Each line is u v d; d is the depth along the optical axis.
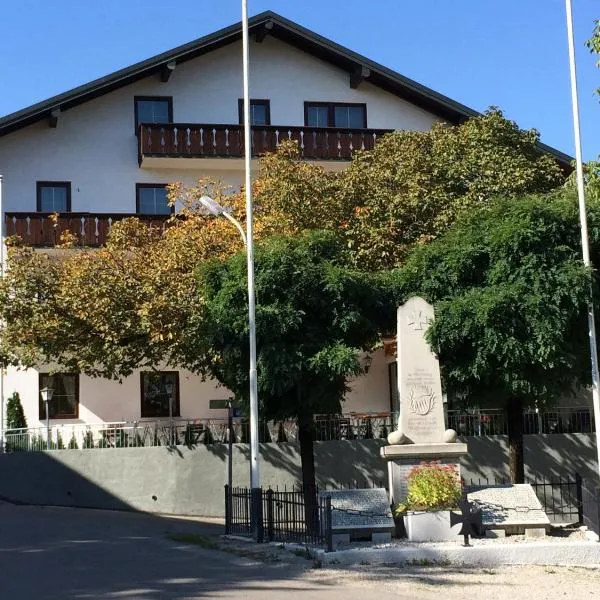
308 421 20.00
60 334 23.70
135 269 23.77
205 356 23.47
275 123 34.28
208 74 33.72
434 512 16.08
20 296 23.92
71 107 32.31
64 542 17.64
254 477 18.42
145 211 32.38
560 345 18.31
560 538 16.31
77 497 25.55
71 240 26.14
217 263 20.45
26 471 26.12
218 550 16.30
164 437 25.44
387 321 20.28
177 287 22.66
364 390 31.62
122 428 25.75
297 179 25.38
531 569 14.39
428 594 12.02
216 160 31.98
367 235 24.58
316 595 11.78
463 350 18.72
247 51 20.34
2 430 27.00
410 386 17.52
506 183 24.91
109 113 32.66
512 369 18.53
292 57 34.66
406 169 25.50
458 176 25.50
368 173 25.77
